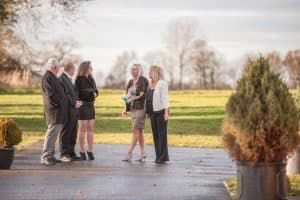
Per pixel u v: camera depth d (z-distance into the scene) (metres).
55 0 42.34
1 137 18.14
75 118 20.36
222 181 16.64
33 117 45.97
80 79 20.45
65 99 19.44
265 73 12.20
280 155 12.14
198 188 15.44
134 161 21.11
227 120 12.28
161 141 20.75
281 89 12.18
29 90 86.38
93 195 14.37
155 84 20.69
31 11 41.84
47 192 14.63
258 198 12.13
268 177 12.12
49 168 18.66
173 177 17.30
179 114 51.78
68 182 16.08
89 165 19.59
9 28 41.34
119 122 42.25
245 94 12.16
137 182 16.27
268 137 12.02
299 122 12.62
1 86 85.94
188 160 21.91
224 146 12.37
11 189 14.97
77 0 42.56
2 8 39.28
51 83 19.09
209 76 115.56
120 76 108.56
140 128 21.00
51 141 19.53
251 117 11.96
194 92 98.19
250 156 12.07
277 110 11.93
